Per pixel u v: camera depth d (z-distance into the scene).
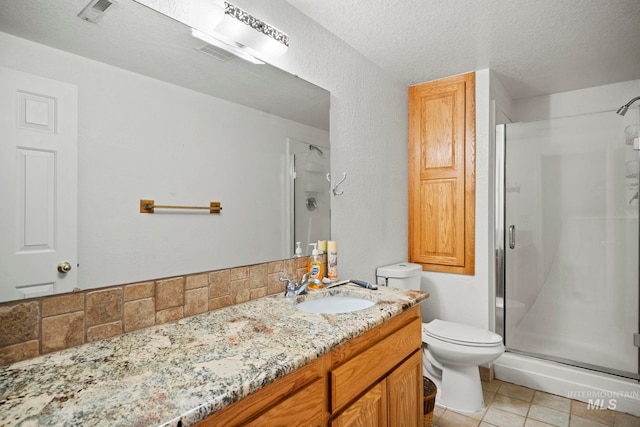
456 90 2.63
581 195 2.39
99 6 1.04
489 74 2.51
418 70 2.54
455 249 2.63
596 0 1.70
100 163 1.04
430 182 2.75
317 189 1.86
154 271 1.17
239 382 0.77
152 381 0.77
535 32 2.01
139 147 1.13
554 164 2.46
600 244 2.34
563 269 2.44
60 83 0.96
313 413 0.99
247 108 1.49
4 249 0.87
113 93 1.07
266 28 1.38
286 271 1.68
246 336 1.07
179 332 1.10
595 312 2.34
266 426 0.84
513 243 2.57
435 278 2.73
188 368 0.84
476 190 2.55
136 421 0.62
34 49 0.91
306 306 1.55
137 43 1.12
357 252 2.21
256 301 1.49
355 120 2.20
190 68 1.27
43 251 0.93
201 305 1.31
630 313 2.23
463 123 2.60
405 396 1.47
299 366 0.90
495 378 2.56
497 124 2.73
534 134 2.51
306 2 1.70
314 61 1.86
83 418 0.63
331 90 1.98
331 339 1.03
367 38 2.06
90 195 1.02
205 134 1.33
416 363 1.58
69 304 0.98
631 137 2.24
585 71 2.62
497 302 2.60
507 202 2.59
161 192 1.19
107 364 0.87
